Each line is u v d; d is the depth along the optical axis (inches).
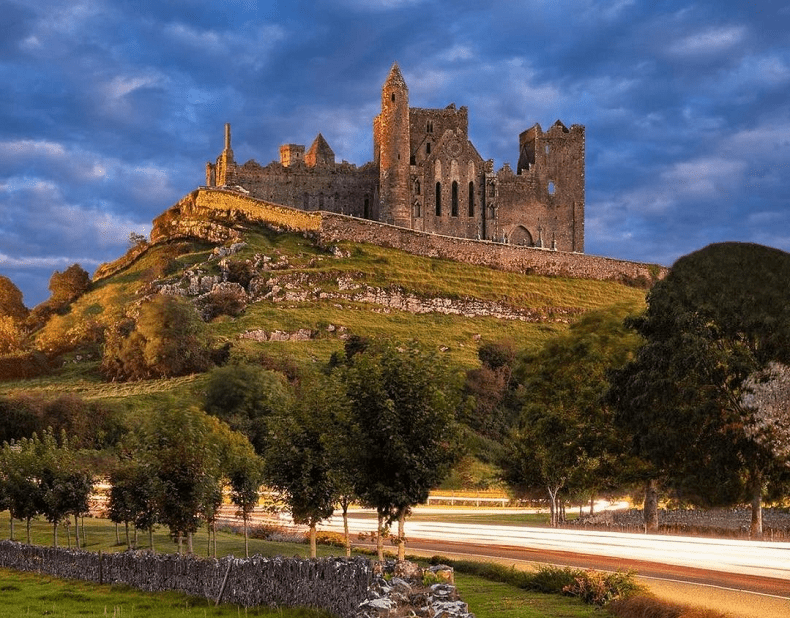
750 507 2534.5
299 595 1216.2
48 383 5147.6
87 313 6269.7
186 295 5762.8
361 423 1466.5
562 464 2615.7
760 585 1369.3
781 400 2037.4
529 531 2343.8
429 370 1494.8
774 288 2146.9
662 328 2321.6
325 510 1780.3
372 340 1721.2
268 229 6451.8
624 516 2723.9
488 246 6540.4
